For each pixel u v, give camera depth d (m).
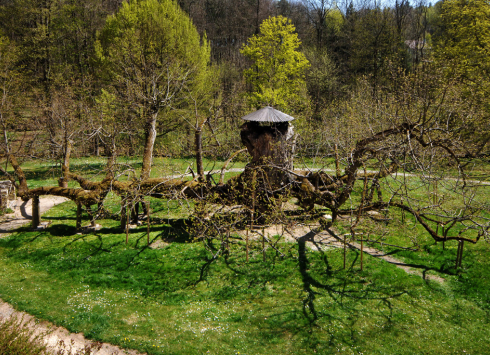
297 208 18.56
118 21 26.75
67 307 10.93
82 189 16.17
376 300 11.21
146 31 25.73
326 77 37.22
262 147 15.18
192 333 9.84
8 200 20.14
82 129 20.48
